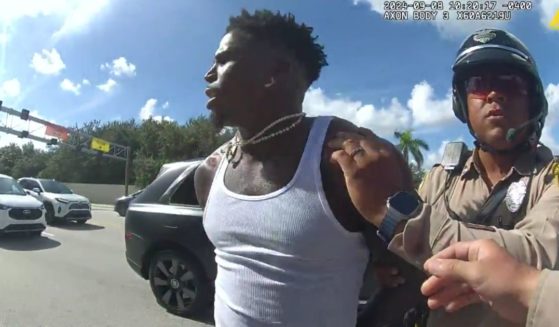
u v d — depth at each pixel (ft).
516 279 2.32
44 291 17.89
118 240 32.24
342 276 3.88
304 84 4.38
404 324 3.89
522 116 3.91
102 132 142.10
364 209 3.37
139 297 17.10
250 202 4.05
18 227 30.30
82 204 41.70
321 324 3.80
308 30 4.32
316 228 3.72
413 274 3.85
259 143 4.19
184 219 14.33
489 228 3.05
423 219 3.05
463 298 2.60
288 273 3.84
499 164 4.03
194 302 14.14
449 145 4.62
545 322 2.19
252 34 4.07
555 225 3.01
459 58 4.15
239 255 4.15
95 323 14.19
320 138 3.90
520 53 3.84
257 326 3.98
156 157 125.39
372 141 3.59
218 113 4.27
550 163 3.61
